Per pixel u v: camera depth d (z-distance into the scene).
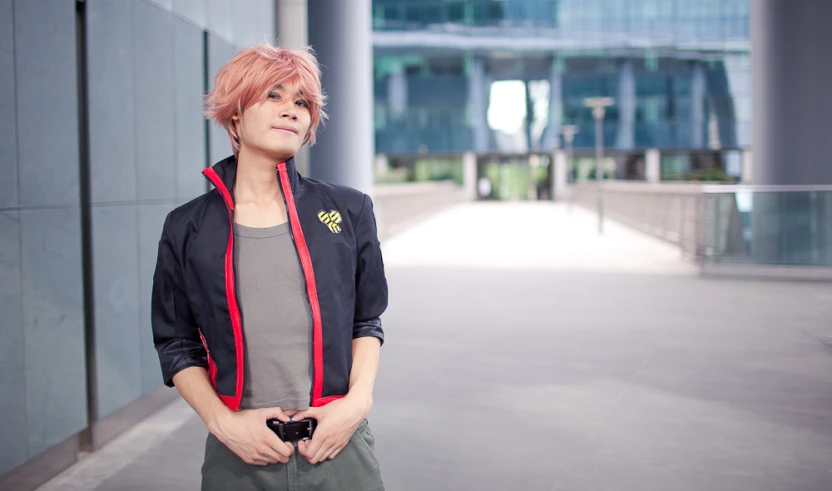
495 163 50.03
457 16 47.25
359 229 1.71
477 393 5.32
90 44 4.14
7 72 3.41
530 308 8.85
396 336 7.31
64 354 3.84
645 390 5.36
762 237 11.16
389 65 48.00
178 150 5.29
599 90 46.66
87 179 4.16
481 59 47.41
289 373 1.59
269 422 1.57
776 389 5.36
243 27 6.57
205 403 1.59
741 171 46.34
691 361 6.23
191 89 5.50
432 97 47.94
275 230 1.62
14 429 3.45
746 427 4.54
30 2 3.57
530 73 47.19
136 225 4.68
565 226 24.11
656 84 46.09
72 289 3.92
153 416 4.89
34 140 3.61
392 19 47.53
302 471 1.60
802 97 11.51
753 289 10.17
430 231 22.12
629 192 23.84
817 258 10.97
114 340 4.41
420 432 4.50
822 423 4.59
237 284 1.60
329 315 1.61
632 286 10.55
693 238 13.55
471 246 17.06
